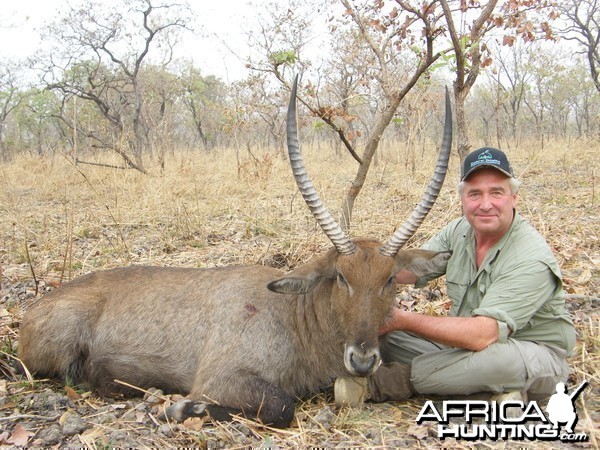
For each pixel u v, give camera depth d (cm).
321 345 213
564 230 394
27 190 692
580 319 265
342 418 197
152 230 446
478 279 206
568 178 572
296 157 198
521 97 1123
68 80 999
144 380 233
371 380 210
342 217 371
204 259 371
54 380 242
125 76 1170
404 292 312
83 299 242
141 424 200
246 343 212
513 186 197
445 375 195
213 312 225
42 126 1402
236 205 518
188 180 643
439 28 315
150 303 237
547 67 1192
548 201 487
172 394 231
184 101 1338
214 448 183
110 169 757
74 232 445
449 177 600
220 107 1220
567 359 230
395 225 391
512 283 191
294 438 188
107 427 195
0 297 323
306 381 219
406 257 207
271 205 485
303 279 204
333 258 208
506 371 188
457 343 189
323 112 343
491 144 953
